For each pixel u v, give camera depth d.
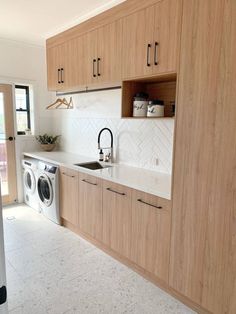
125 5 2.18
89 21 2.60
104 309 1.84
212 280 1.61
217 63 1.44
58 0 2.60
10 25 3.27
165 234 1.88
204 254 1.64
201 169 1.59
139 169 2.70
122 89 2.36
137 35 2.11
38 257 2.51
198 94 1.56
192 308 1.85
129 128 2.86
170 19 1.84
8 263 2.39
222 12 1.39
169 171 2.48
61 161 3.15
